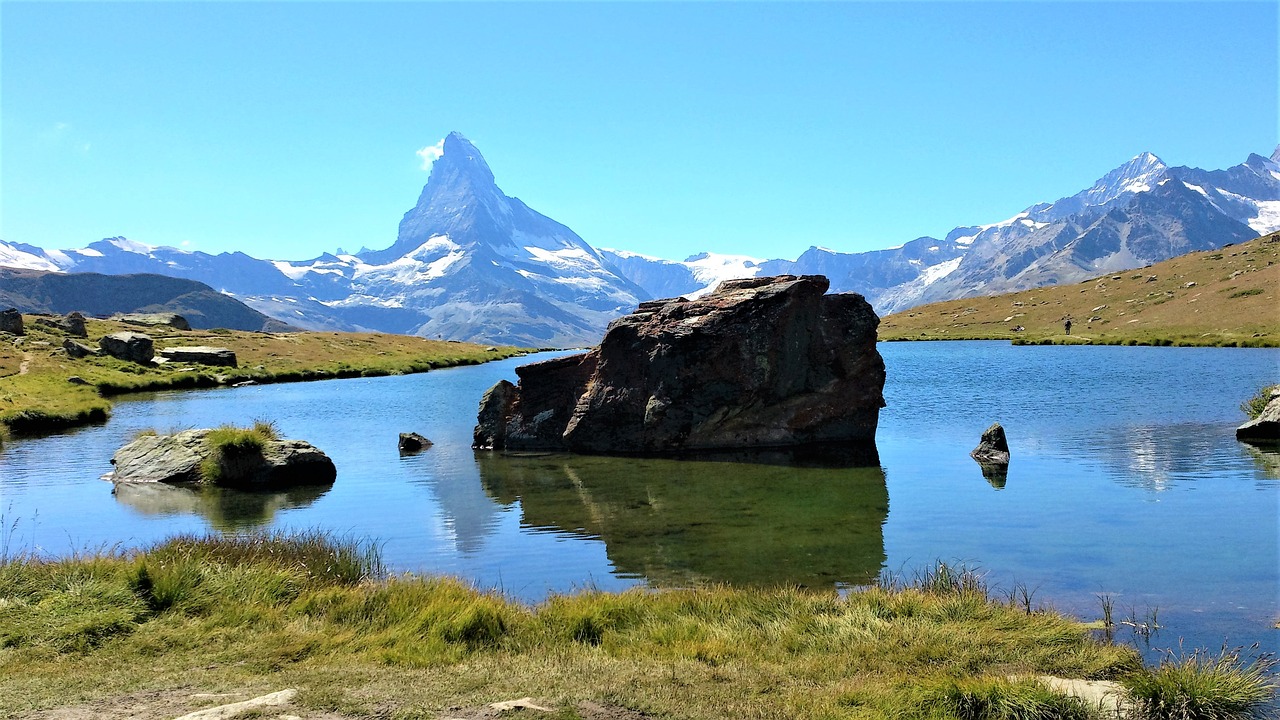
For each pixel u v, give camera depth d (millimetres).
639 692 10930
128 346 92375
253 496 29219
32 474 34000
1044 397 53625
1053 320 152000
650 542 22109
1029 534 21516
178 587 15383
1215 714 10445
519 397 41906
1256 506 23547
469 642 13625
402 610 14867
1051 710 10289
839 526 23266
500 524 24484
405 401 66000
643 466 34125
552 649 13258
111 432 47844
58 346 91438
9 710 10227
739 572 19078
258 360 105312
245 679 11594
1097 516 23094
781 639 13578
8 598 14664
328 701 10383
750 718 10039
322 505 27531
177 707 10289
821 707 10391
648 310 40188
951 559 19547
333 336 141750
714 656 12766
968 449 35750
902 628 13883
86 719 9875
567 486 30219
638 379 38188
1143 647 13484
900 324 186875
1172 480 27375
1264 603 15672
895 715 10281
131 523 25016
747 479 30656
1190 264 163625
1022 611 14750
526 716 9883
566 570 19625
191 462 32156
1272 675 11992
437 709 10156
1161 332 113000
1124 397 51594
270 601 15523
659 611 15094
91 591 14961
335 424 51094
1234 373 63938
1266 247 155250
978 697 10539
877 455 34938
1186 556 18984
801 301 37875
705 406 37188
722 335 36969
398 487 30562
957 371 75938
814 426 37938
